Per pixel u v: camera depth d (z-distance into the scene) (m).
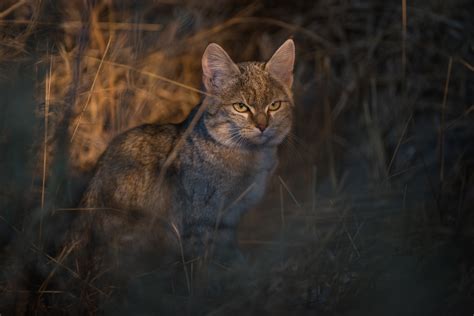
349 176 9.17
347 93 9.82
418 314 5.55
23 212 6.27
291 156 9.38
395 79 9.77
